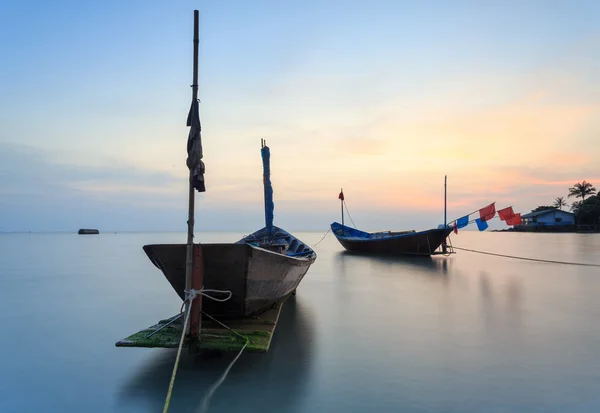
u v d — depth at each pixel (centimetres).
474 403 562
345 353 769
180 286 814
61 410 558
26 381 656
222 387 618
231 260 739
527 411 539
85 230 13650
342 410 543
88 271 2169
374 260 2683
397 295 1389
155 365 718
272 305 1009
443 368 690
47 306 1246
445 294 1402
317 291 1483
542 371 673
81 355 780
